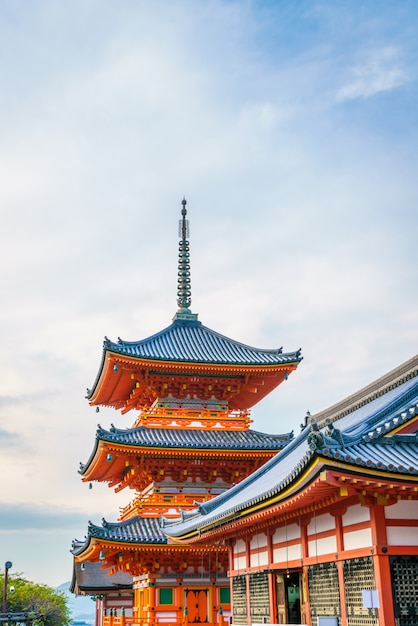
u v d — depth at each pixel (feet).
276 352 195.83
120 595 223.71
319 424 141.28
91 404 208.64
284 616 107.34
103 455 172.55
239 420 185.16
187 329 207.41
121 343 185.57
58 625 328.90
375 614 78.38
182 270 217.36
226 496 142.31
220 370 183.42
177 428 181.06
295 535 103.45
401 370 120.78
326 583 91.66
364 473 73.46
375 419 89.45
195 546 148.46
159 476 173.17
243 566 126.93
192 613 161.17
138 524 166.09
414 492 77.30
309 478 78.38
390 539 78.84
